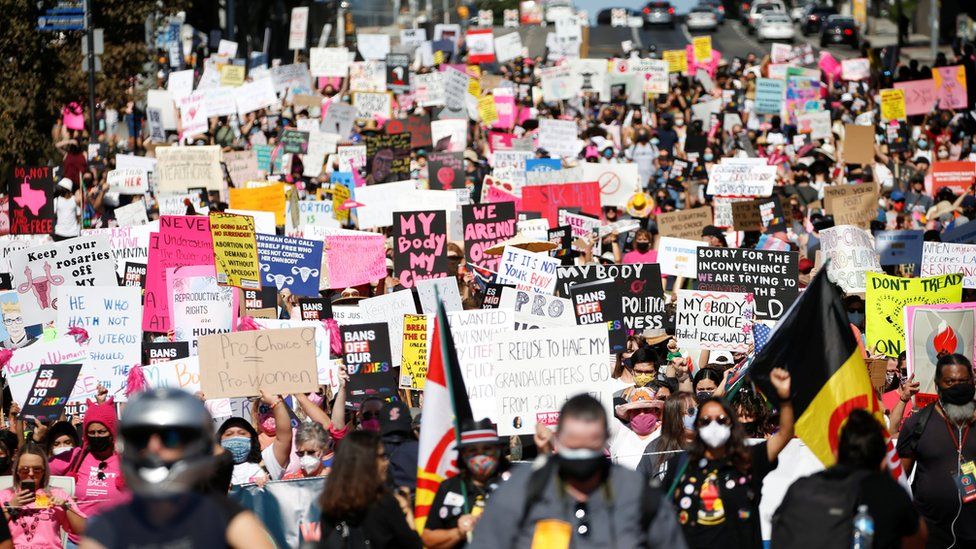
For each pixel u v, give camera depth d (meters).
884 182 51.53
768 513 18.31
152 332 27.20
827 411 16.19
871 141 49.56
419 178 48.75
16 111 51.19
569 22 92.50
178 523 9.27
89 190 45.75
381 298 26.88
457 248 32.38
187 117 57.81
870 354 25.58
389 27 193.62
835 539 13.17
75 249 27.70
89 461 19.08
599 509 11.37
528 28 156.62
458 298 27.28
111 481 18.98
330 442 19.80
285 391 20.48
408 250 30.81
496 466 14.29
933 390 23.23
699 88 71.44
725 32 155.75
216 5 111.62
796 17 168.75
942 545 17.73
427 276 30.81
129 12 55.97
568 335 19.05
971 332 23.34
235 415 23.19
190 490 9.50
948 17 133.00
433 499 14.89
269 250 29.48
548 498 11.42
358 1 191.12
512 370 19.06
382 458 14.62
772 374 15.32
